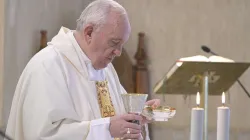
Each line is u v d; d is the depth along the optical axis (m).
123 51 10.97
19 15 9.76
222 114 4.96
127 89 10.88
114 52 5.48
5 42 9.44
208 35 10.97
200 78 6.75
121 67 10.92
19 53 9.75
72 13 11.07
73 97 5.40
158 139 11.02
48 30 10.48
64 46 5.57
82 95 5.47
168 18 11.12
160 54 11.12
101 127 5.04
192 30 11.03
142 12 11.23
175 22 11.10
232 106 10.73
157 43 11.16
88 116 5.38
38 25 10.22
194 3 11.03
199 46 11.00
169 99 10.99
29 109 5.14
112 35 5.35
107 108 5.68
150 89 11.09
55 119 5.10
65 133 5.05
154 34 11.18
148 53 11.16
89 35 5.51
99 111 5.55
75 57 5.55
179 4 11.09
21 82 5.38
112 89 5.93
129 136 4.91
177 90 6.90
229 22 10.88
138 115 4.97
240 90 10.68
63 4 10.86
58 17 10.73
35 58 5.43
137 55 10.98
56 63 5.41
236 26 10.85
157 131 11.02
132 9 11.28
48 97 5.15
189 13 11.05
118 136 5.01
